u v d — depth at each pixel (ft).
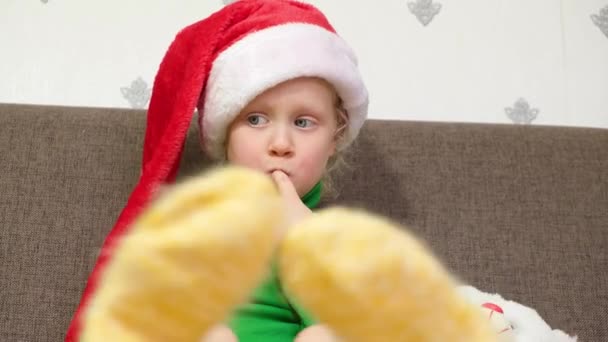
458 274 4.79
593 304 4.79
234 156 4.38
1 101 5.33
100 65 5.42
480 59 5.57
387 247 2.83
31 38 5.42
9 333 4.55
